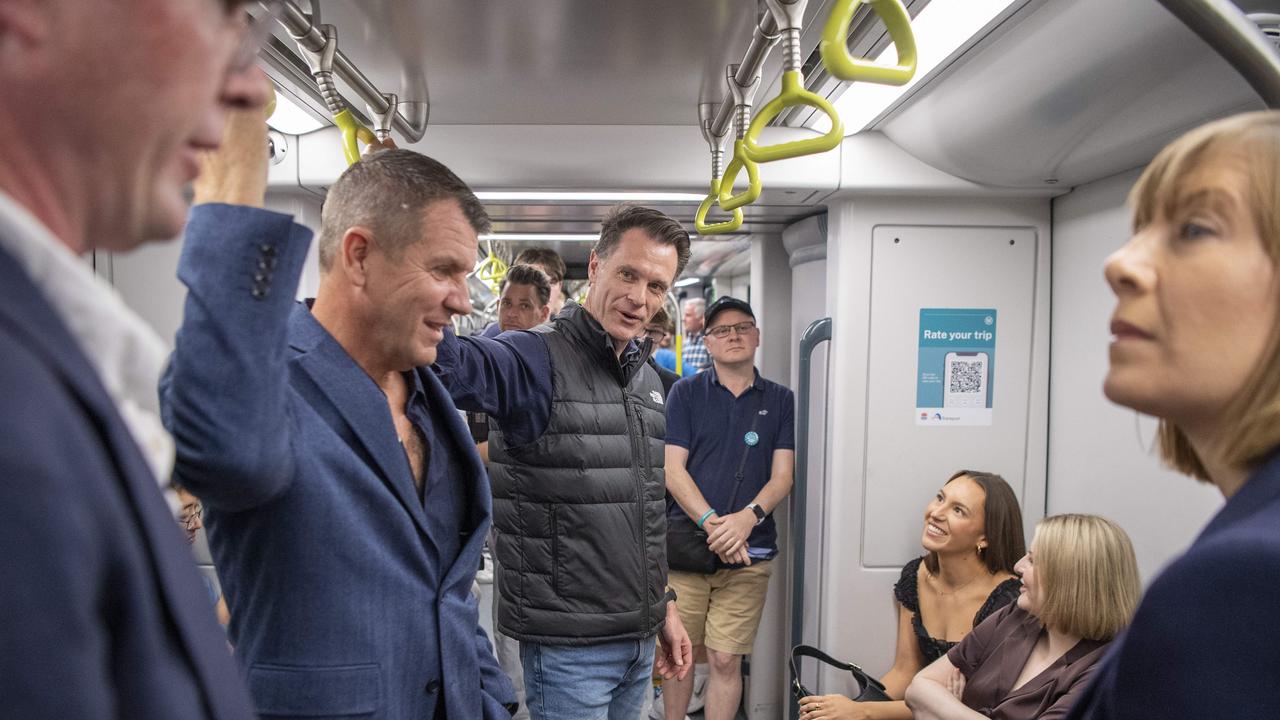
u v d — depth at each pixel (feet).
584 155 6.18
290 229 2.20
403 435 3.21
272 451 2.21
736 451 8.58
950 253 6.73
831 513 6.97
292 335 2.93
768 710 9.34
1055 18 3.89
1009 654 5.12
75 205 1.15
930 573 6.58
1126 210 5.55
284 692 2.61
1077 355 6.28
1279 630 1.16
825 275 7.94
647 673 5.31
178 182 1.28
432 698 2.99
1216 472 1.54
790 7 2.53
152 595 1.05
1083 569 4.63
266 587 2.65
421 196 2.87
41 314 0.98
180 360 2.13
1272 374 1.35
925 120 5.61
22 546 0.80
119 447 1.03
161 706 1.02
